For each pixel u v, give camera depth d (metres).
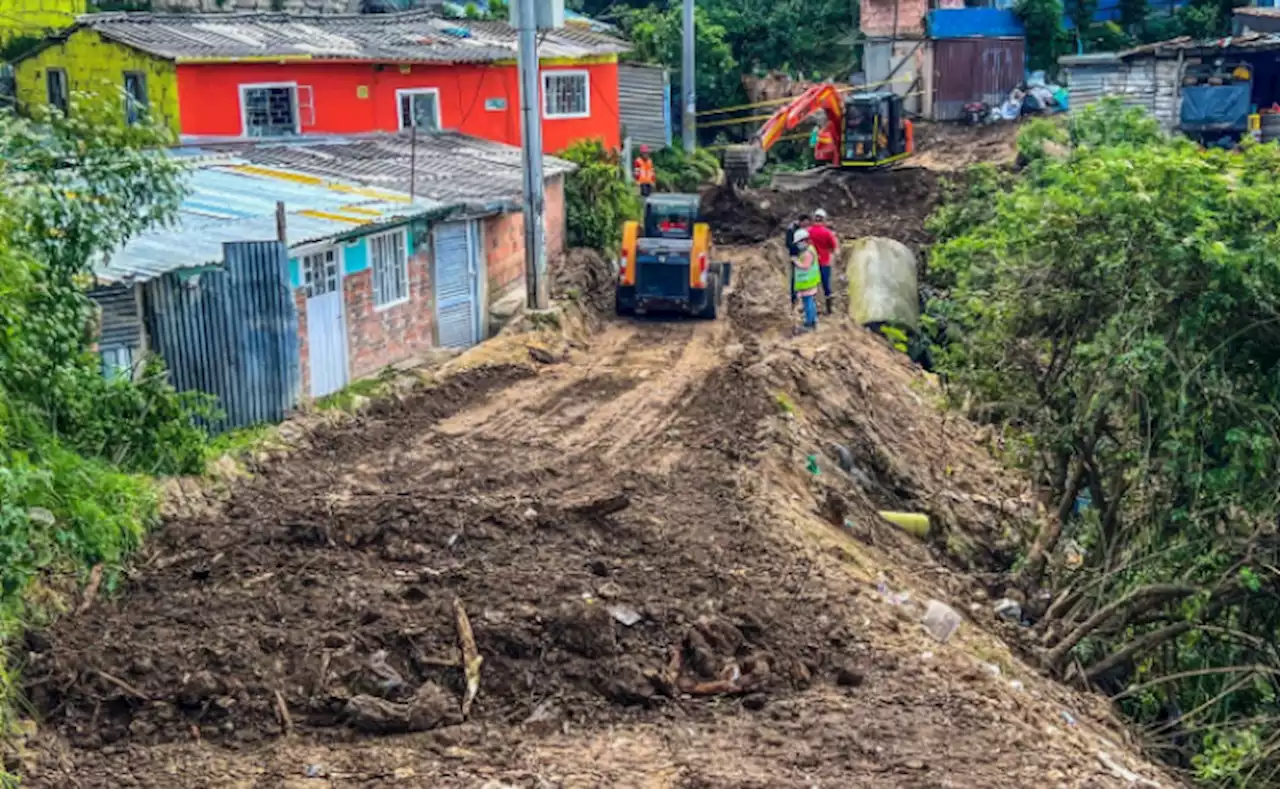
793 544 13.53
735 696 10.57
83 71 29.73
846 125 38.31
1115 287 14.27
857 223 35.53
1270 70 36.94
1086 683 13.90
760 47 52.94
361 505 13.66
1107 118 27.64
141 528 12.78
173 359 16.41
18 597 10.84
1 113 15.21
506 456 16.78
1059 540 16.73
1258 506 13.21
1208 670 13.33
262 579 12.07
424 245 22.59
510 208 24.09
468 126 34.06
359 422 18.09
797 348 23.61
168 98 29.09
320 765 9.42
